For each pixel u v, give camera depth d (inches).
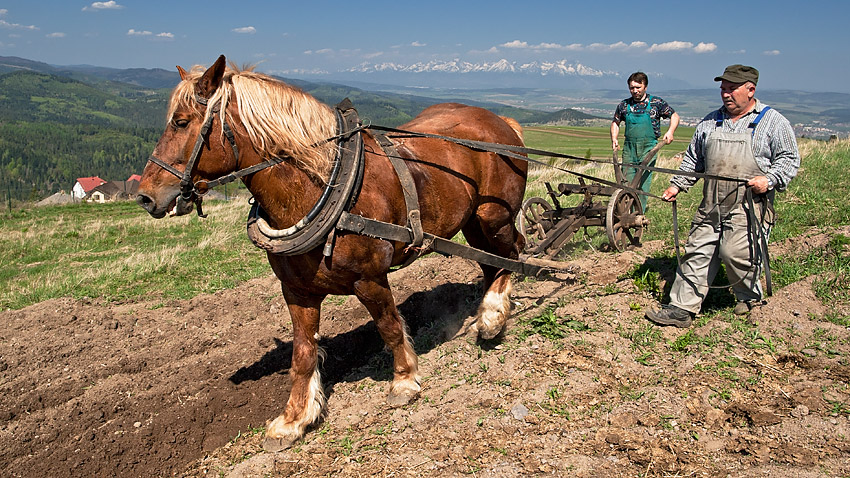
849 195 307.6
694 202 357.1
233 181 132.4
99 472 157.3
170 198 126.0
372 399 172.2
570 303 212.8
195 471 155.9
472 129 182.9
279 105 131.6
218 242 410.0
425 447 140.3
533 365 168.7
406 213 149.6
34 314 244.8
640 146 293.9
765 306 181.5
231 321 247.1
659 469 122.6
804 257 215.8
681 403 143.6
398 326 160.2
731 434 131.4
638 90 287.6
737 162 166.9
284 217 136.3
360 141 143.1
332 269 138.3
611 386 156.6
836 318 171.8
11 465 157.5
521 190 195.0
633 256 248.1
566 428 140.2
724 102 170.1
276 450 151.9
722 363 158.2
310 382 157.9
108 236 522.6
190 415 178.2
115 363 209.0
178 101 125.6
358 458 140.9
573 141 4709.6
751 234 169.9
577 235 308.3
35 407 185.2
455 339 205.9
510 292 198.8
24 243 507.5
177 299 279.9
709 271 180.1
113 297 284.5
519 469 126.6
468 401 157.2
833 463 116.5
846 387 140.9
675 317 184.1
